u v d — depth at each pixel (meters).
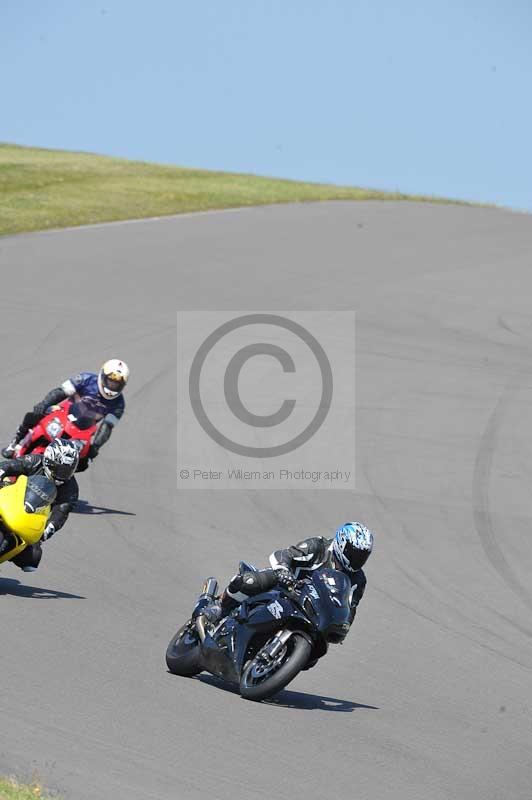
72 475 38.00
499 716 32.97
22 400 68.19
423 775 27.28
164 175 178.75
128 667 32.19
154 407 70.94
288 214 147.50
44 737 25.52
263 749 27.30
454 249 131.12
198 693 30.95
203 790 24.03
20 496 36.34
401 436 69.69
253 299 101.81
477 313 103.69
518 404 78.31
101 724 27.12
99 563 43.62
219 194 159.38
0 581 39.62
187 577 43.50
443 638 40.06
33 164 178.00
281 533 51.44
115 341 84.81
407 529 54.00
